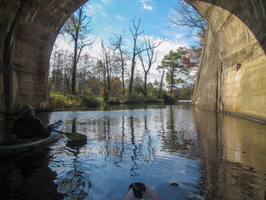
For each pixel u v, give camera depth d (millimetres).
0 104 10031
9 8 9531
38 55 13055
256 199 2410
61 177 3105
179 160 3811
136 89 37188
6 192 2660
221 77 14039
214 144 5008
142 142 5285
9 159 3953
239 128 7188
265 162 3639
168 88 50094
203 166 3494
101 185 2842
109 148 4699
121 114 12984
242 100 10344
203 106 19531
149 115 12406
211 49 16781
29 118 4863
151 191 2469
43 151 4473
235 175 3090
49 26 13039
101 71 29078
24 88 11805
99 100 25938
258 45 8578
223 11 10930
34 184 2887
